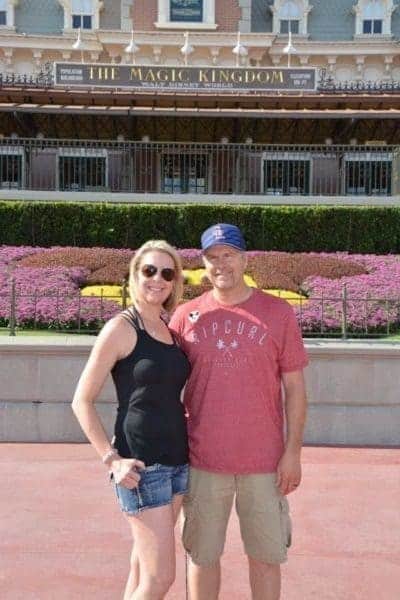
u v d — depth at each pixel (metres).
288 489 4.12
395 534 6.19
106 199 21.25
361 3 40.38
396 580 5.27
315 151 25.94
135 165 26.11
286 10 40.56
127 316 3.98
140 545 3.81
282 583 5.19
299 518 6.56
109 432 9.20
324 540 6.04
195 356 4.12
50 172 27.47
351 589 5.11
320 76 33.81
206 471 4.12
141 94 25.14
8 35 37.78
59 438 9.30
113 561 5.52
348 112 25.27
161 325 4.14
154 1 39.03
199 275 15.34
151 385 3.89
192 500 4.15
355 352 9.26
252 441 4.07
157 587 3.77
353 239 18.81
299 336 4.21
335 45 38.66
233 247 4.10
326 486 7.54
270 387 4.12
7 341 9.27
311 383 9.34
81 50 35.50
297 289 13.93
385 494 7.29
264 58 39.31
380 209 18.81
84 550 5.73
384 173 26.97
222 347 4.07
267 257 15.82
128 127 27.62
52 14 40.09
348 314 10.96
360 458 8.71
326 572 5.39
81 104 25.91
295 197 21.23
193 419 4.18
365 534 6.18
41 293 11.85
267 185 28.09
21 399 9.28
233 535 6.11
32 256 15.95
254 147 26.33
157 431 3.87
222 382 4.07
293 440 4.14
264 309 4.15
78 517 6.48
